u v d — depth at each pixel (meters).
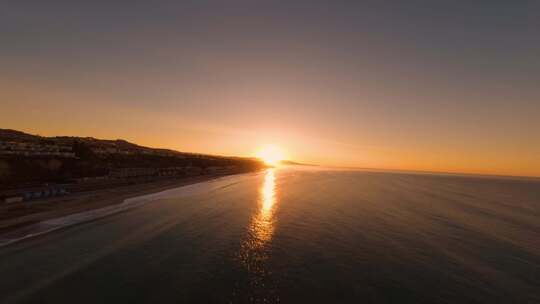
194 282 17.50
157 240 25.12
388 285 18.02
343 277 18.97
